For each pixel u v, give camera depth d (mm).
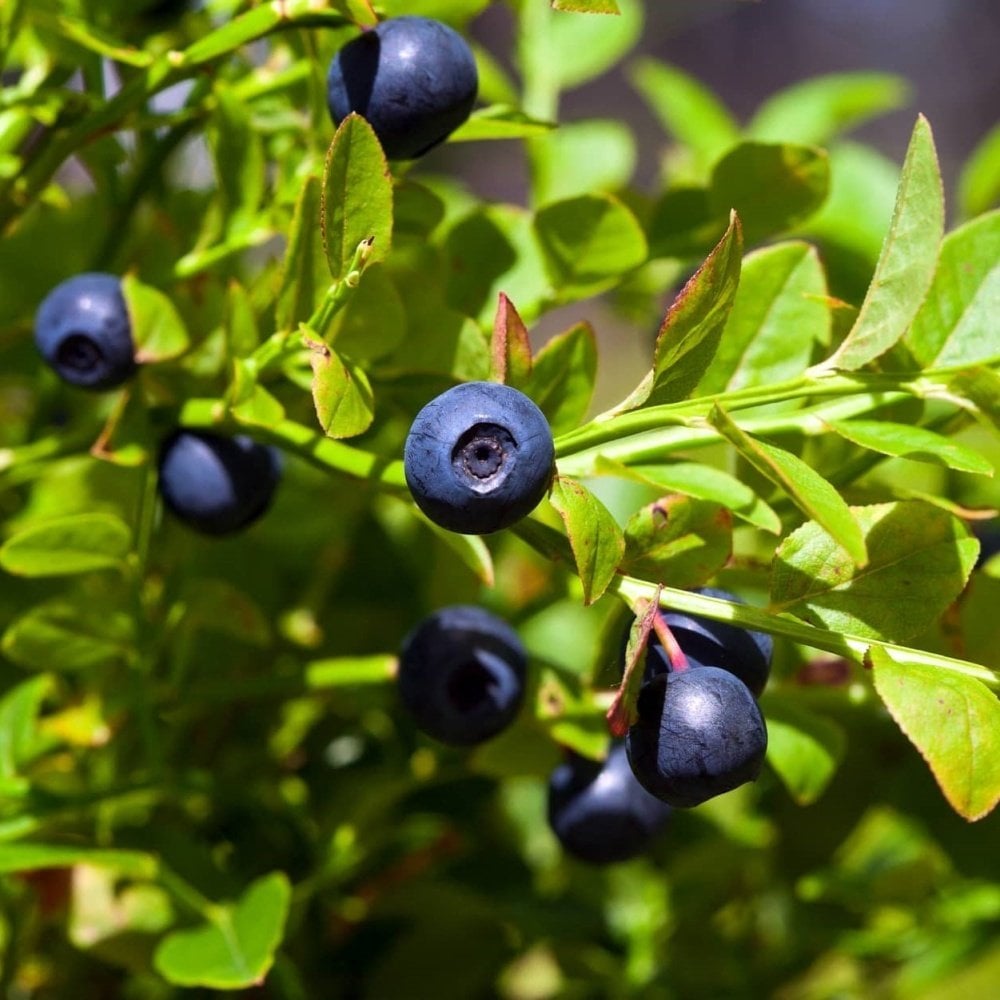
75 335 172
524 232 185
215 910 178
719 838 213
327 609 214
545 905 213
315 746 212
